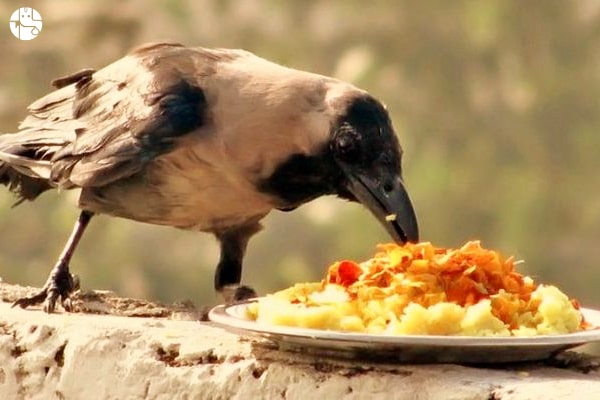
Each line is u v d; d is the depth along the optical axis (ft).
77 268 73.00
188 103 36.60
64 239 73.26
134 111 37.01
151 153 36.52
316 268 71.56
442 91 75.97
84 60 76.74
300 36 76.07
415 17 76.33
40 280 73.20
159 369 30.60
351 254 71.15
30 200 41.98
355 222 71.26
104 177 36.65
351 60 75.10
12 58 76.79
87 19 76.64
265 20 76.18
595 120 76.59
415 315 27.61
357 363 28.27
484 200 75.10
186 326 32.32
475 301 28.45
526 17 76.74
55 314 34.65
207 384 29.89
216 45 75.97
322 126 35.32
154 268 73.05
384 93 75.36
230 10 76.23
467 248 29.45
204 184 37.22
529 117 76.43
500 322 27.91
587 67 77.20
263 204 37.45
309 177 35.96
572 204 75.72
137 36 76.59
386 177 34.55
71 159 37.37
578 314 28.86
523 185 75.36
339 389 28.25
